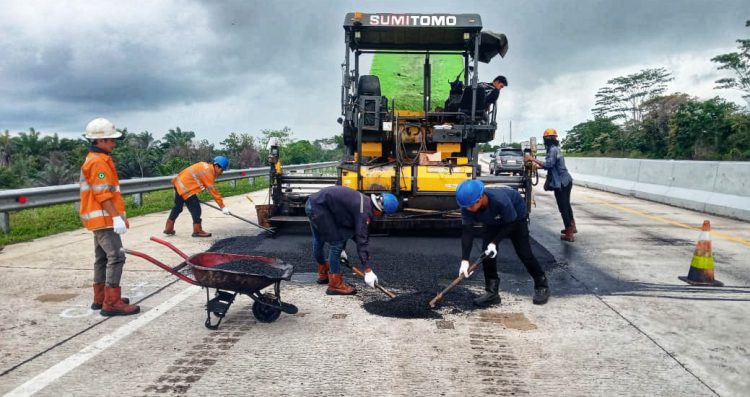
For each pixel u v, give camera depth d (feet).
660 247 23.80
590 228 29.50
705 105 134.92
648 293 16.29
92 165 12.94
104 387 9.59
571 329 12.93
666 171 44.96
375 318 13.69
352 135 26.04
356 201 14.84
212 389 9.53
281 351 11.36
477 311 14.34
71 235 26.20
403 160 26.20
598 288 16.85
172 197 45.16
